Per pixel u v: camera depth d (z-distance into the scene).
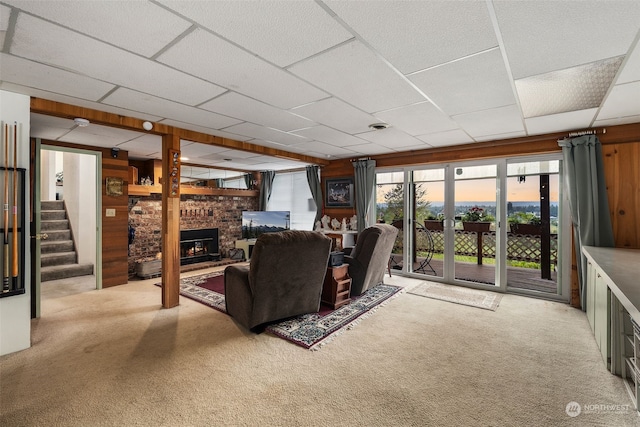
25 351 2.64
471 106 2.96
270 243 2.83
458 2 1.44
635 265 2.41
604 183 3.59
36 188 3.59
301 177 7.58
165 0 1.42
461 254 6.55
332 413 1.88
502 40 1.79
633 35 1.72
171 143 3.75
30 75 2.28
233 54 1.97
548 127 3.72
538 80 2.42
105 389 2.10
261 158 6.04
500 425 1.77
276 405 1.95
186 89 2.56
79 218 5.62
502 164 4.48
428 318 3.44
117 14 1.54
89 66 2.13
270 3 1.45
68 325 3.22
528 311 3.68
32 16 1.54
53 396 2.02
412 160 5.30
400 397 2.03
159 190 5.76
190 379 2.23
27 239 2.71
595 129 3.71
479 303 3.97
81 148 4.55
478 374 2.30
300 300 3.25
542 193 5.07
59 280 5.19
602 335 2.55
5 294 2.56
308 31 1.70
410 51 1.93
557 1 1.43
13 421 1.78
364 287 4.18
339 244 5.67
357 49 1.90
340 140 4.52
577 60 2.04
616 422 1.78
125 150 5.03
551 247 5.59
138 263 5.38
